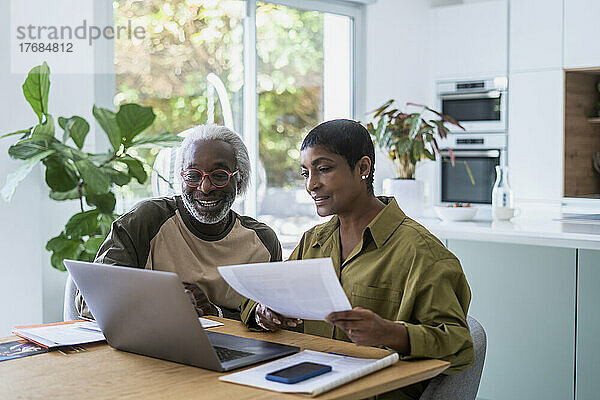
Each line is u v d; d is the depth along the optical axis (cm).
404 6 534
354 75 500
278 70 449
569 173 512
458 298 175
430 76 563
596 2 481
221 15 414
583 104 527
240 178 233
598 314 313
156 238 228
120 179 310
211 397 133
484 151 539
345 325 151
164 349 160
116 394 137
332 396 132
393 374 146
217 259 234
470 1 573
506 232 335
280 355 161
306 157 182
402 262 175
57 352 170
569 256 321
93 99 346
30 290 324
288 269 144
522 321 338
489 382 351
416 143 415
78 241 306
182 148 230
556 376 328
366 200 186
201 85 404
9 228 317
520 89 520
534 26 511
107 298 163
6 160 318
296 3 455
